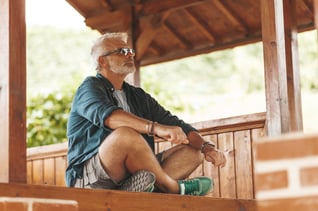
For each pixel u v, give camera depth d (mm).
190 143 3543
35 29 14695
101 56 3562
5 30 2635
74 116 3354
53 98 8008
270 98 4066
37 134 7738
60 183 5203
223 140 4512
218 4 5152
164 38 5531
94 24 5430
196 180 3283
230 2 5156
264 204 1344
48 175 5277
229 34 5395
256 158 1373
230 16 5219
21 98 2625
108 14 5359
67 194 2512
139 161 3072
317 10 1333
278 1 4109
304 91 13734
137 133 3082
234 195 4426
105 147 3090
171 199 2863
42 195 2439
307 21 5145
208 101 14383
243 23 5285
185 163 3492
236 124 4422
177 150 3523
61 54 14383
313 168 1320
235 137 4457
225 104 14203
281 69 4035
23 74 2646
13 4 2650
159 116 3736
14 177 2541
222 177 4492
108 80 3539
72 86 8445
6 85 2596
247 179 4379
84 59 14383
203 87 14664
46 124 7832
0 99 2604
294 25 4172
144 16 5316
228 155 4473
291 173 1336
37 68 14141
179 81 14719
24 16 2688
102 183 3178
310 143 1334
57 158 5254
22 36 2666
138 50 5332
